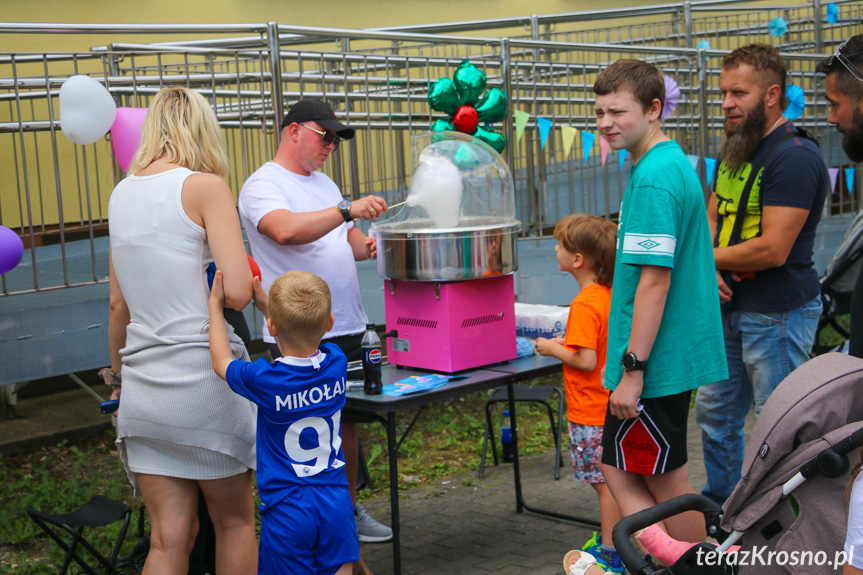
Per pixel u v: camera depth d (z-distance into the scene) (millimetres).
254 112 5816
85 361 4590
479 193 3883
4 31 4391
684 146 7754
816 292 3768
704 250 2912
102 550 4016
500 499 4746
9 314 4316
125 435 2734
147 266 2672
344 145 7574
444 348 3516
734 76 3721
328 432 2840
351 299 3914
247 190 3672
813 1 9594
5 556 3990
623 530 2018
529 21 8500
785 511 1967
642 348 2770
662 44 10086
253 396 2645
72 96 3369
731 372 3881
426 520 4457
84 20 7762
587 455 3496
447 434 5984
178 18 8391
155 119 2785
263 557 2822
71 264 5891
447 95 5113
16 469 5188
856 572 1657
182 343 2660
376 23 9883
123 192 2750
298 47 9141
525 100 6848
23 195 6977
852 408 1934
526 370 3646
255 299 2916
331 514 2805
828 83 2416
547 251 6438
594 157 7438
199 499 2980
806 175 3561
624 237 2820
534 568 3762
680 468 2936
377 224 3855
